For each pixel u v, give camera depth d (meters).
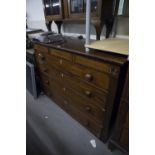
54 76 1.41
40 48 1.40
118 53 0.78
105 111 0.98
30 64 1.66
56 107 1.69
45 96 1.91
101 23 1.09
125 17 1.17
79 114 1.32
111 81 0.82
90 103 1.08
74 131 1.34
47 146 1.20
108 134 1.12
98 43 0.98
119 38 1.21
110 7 1.09
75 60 1.01
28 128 1.39
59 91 1.46
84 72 0.99
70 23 1.77
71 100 1.33
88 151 1.14
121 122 0.91
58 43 1.29
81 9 1.23
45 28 2.21
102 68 0.83
